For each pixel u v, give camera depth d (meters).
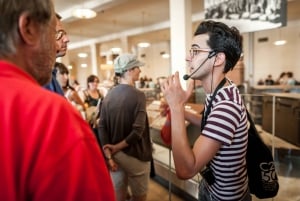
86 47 13.73
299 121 2.77
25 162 0.43
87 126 0.52
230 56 0.99
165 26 8.88
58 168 0.43
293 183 2.38
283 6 2.98
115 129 1.85
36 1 0.50
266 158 1.09
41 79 0.57
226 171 0.99
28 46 0.52
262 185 1.11
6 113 0.44
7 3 0.47
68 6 6.54
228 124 0.91
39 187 0.43
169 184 2.82
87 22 8.70
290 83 9.10
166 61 14.31
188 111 1.31
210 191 1.12
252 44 11.11
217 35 0.98
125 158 1.87
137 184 1.95
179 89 0.97
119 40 11.79
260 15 3.16
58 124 0.46
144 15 7.96
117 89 1.87
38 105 0.46
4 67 0.48
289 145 2.84
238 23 3.36
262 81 10.59
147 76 15.62
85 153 0.47
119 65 1.88
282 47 10.48
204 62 1.01
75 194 0.44
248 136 1.08
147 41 13.98
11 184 0.42
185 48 4.32
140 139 1.91
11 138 0.43
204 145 0.91
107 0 5.65
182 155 0.89
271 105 3.17
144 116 1.89
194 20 7.73
